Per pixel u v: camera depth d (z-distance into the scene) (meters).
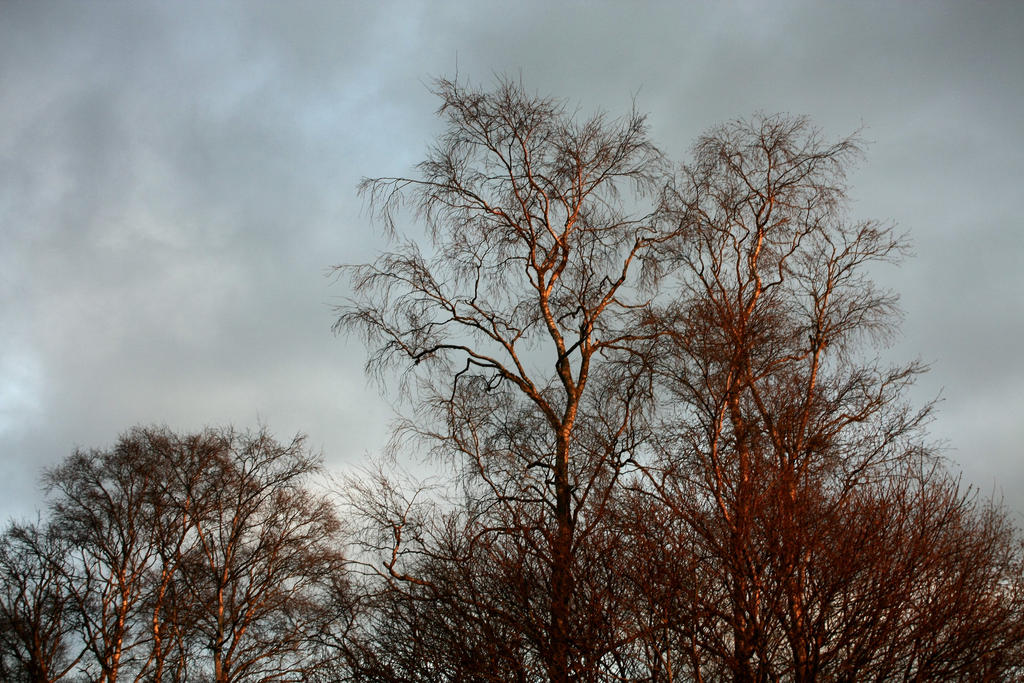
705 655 10.85
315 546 25.02
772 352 13.84
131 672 24.62
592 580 11.67
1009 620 11.30
